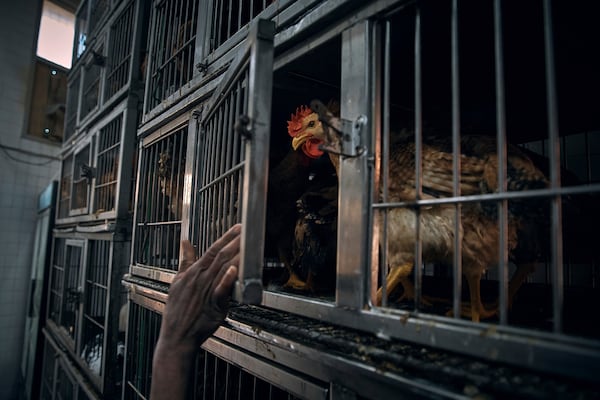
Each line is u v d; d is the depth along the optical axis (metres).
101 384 2.60
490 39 1.03
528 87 1.30
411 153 0.99
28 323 5.17
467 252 0.92
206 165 1.46
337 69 1.21
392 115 1.49
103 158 3.25
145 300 1.91
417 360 0.65
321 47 1.04
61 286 4.14
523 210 0.88
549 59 0.56
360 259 0.83
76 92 4.59
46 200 4.88
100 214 2.99
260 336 1.00
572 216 1.00
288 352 0.98
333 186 1.45
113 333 2.62
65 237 3.99
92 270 3.24
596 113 1.49
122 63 3.01
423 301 1.24
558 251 0.55
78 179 3.95
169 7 2.25
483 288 1.63
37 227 5.39
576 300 1.35
